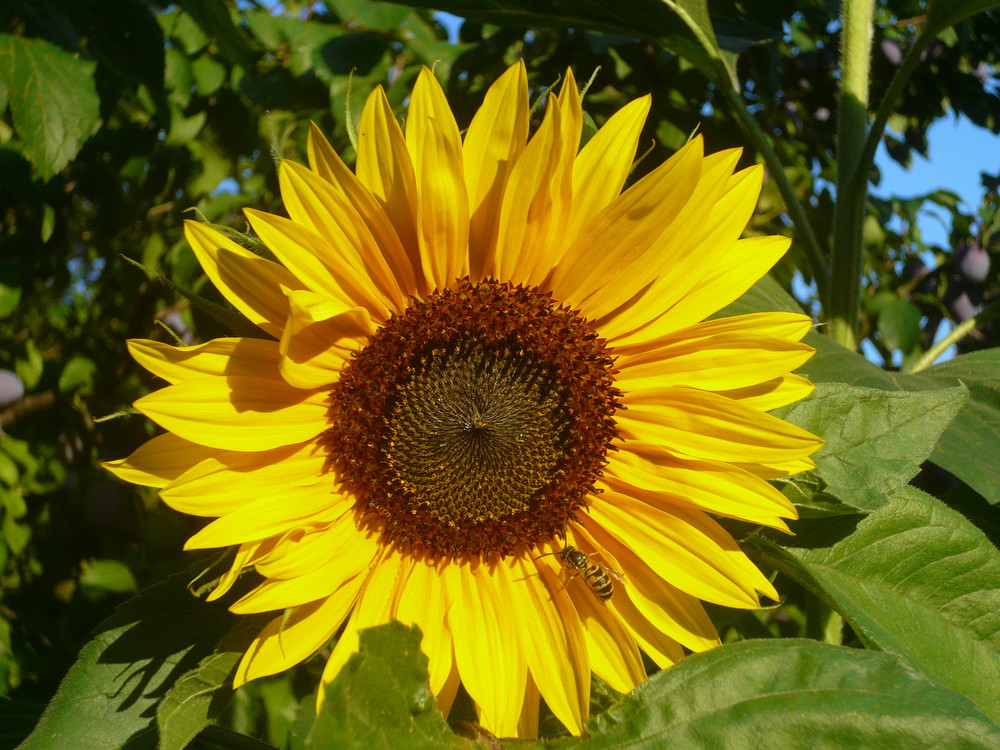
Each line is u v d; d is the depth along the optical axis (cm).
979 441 28
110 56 39
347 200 25
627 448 27
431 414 27
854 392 26
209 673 23
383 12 42
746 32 36
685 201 25
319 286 25
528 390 27
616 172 25
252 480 25
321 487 27
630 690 24
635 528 26
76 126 36
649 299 26
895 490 25
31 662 39
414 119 24
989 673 25
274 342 25
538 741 23
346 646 24
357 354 27
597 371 27
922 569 26
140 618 24
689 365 26
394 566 27
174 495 23
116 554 42
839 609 25
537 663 25
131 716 23
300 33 42
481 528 27
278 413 26
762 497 25
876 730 21
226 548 25
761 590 24
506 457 27
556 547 27
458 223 26
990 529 33
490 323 27
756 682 22
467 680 25
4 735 30
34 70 35
